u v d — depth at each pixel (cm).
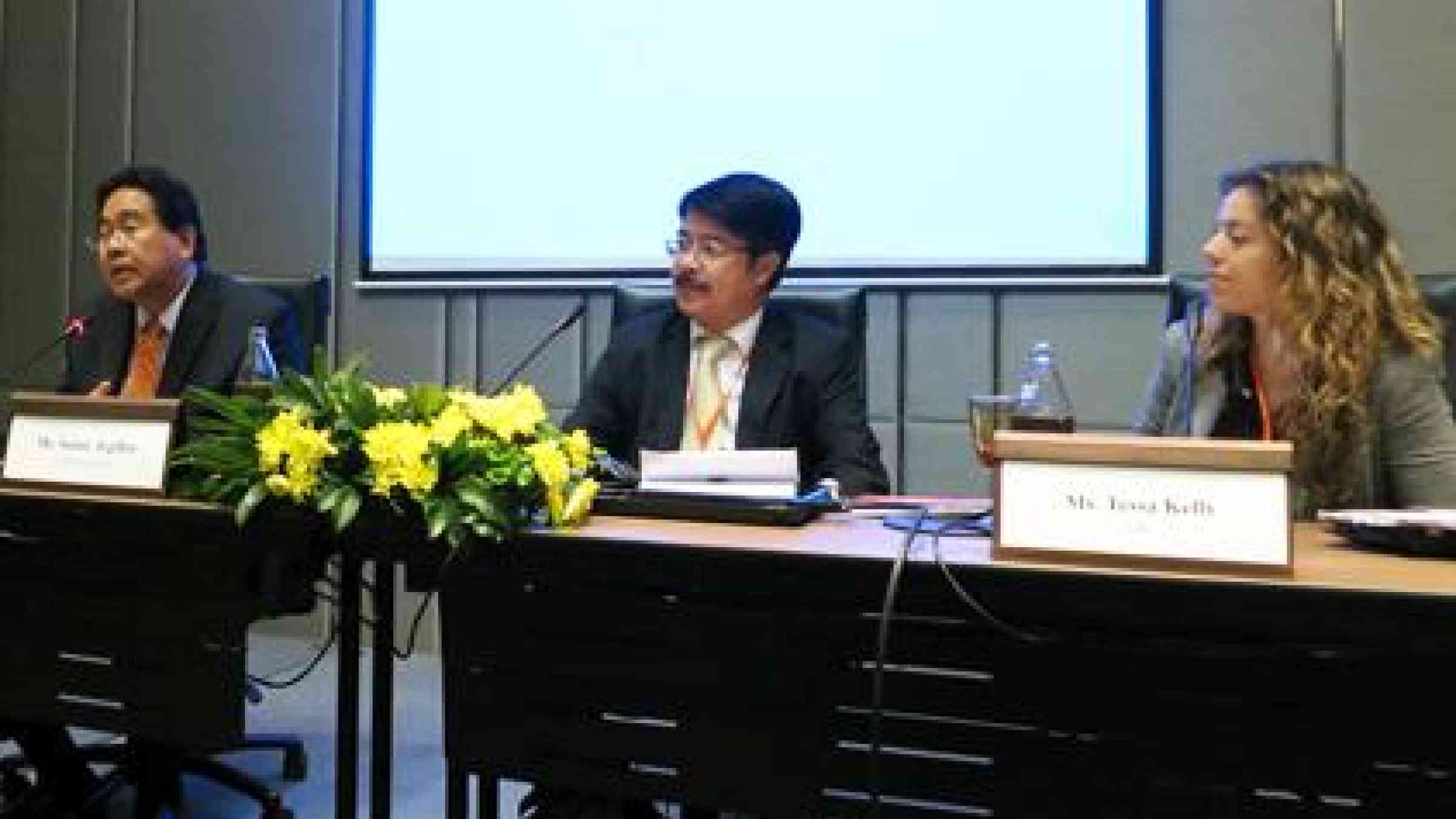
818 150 307
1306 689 98
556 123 329
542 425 132
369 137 345
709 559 113
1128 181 285
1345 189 160
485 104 335
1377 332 154
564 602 122
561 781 123
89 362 238
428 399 128
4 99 382
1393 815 96
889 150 301
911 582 106
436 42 339
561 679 123
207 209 363
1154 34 281
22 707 142
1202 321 175
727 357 202
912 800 110
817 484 170
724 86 314
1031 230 292
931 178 299
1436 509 136
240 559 131
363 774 161
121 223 228
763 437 193
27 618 141
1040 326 295
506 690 125
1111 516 102
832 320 207
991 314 299
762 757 115
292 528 127
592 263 327
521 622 124
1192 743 101
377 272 346
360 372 138
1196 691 101
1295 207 159
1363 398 153
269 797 206
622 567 118
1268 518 98
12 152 383
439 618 132
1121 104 285
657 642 118
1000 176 294
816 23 306
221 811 218
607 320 326
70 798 199
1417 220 267
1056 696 105
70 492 139
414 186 342
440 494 120
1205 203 281
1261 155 277
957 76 296
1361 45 271
